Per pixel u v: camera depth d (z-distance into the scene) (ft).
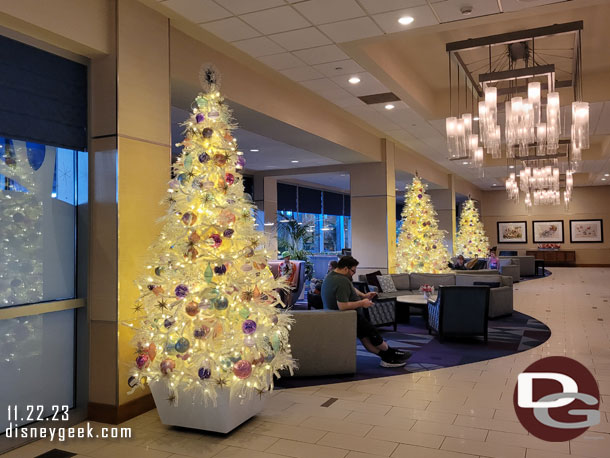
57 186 15.24
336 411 15.43
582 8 21.40
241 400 13.99
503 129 39.96
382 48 24.22
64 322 15.35
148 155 16.20
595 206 84.23
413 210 41.75
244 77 23.27
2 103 13.11
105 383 15.05
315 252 68.39
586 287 51.31
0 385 13.62
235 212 14.43
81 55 15.26
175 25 18.61
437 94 33.81
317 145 33.71
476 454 12.25
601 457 12.03
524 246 88.48
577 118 23.70
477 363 21.25
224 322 13.62
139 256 15.62
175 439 13.56
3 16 12.46
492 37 20.20
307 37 19.84
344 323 19.26
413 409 15.56
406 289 38.47
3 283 13.73
